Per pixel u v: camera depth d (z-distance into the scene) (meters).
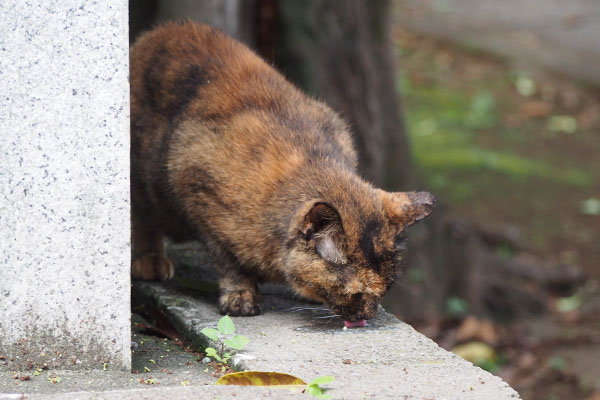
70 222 5.18
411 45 28.20
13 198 5.10
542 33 28.97
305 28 13.07
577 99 24.92
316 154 6.66
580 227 18.14
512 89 25.55
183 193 6.74
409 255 14.76
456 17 30.39
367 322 6.46
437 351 5.74
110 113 5.14
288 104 7.05
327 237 6.08
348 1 13.48
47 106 5.07
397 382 5.10
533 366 13.62
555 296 16.55
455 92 25.17
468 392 4.95
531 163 20.75
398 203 6.43
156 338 6.50
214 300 7.06
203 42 7.41
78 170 5.14
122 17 5.09
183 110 6.93
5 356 5.23
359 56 13.60
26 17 4.99
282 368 5.34
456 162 19.91
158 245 7.68
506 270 16.33
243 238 6.49
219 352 5.79
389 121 14.44
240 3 12.30
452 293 15.44
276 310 6.85
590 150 21.91
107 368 5.37
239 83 7.04
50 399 4.53
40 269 5.18
